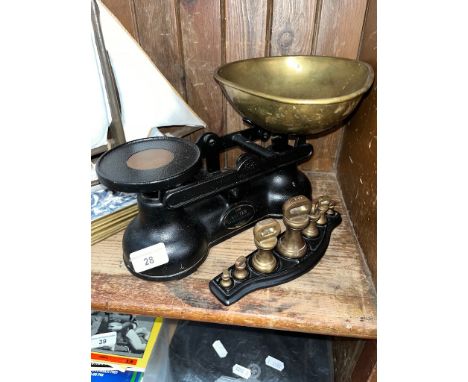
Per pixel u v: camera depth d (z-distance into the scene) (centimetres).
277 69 72
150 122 73
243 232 71
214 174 62
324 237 67
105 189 71
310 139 91
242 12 76
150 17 78
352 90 61
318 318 53
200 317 55
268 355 84
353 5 73
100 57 64
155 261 57
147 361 78
